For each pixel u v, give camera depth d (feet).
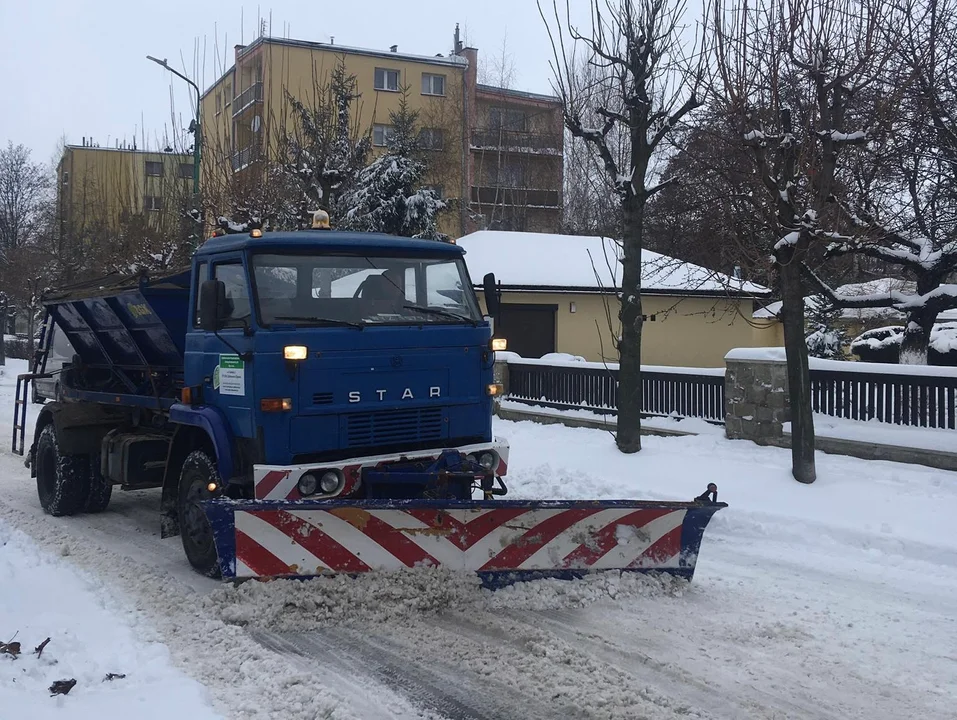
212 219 67.62
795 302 31.22
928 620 19.89
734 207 36.32
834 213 31.91
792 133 30.42
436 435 23.03
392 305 22.99
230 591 19.80
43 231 127.44
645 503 21.44
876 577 23.06
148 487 27.89
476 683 16.47
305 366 21.09
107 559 24.98
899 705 15.55
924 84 34.09
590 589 21.11
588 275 73.05
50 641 17.94
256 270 21.47
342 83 66.39
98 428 30.63
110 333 29.19
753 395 38.32
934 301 40.40
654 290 70.44
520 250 79.46
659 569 22.02
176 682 16.08
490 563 21.01
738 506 29.78
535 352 71.61
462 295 24.31
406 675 16.83
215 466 22.59
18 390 36.27
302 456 21.24
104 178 91.04
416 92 141.18
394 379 22.27
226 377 22.22
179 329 26.37
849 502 28.68
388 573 20.45
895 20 33.58
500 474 23.85
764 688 16.22
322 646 18.28
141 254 69.21
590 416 47.93
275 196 61.36
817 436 35.86
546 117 146.82
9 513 31.65
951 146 36.14
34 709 14.69
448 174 128.06
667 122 36.73
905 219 42.29
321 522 20.02
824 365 36.76
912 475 30.53
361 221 65.82
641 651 17.93
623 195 37.58
